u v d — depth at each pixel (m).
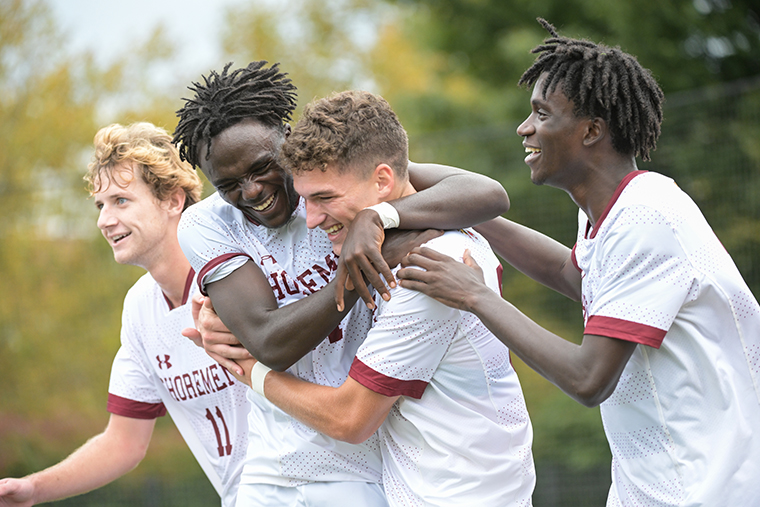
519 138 14.35
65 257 16.81
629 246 3.50
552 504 13.58
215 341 4.18
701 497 3.48
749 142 11.92
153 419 5.62
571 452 13.78
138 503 14.09
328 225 3.88
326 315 3.71
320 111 3.68
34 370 16.86
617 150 3.78
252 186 3.84
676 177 12.62
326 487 4.18
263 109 3.88
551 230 14.23
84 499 14.22
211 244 4.07
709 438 3.52
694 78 17.41
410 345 3.71
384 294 3.66
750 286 11.94
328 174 3.67
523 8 19.98
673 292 3.45
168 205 5.05
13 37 20.39
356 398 3.77
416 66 26.89
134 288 5.33
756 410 3.56
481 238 4.14
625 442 3.79
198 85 3.93
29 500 5.13
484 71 21.62
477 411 3.85
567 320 13.57
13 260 16.83
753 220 11.92
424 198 3.79
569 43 3.81
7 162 19.59
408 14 23.41
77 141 20.12
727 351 3.57
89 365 16.66
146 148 4.94
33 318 16.83
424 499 3.86
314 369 4.21
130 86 21.61
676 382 3.56
